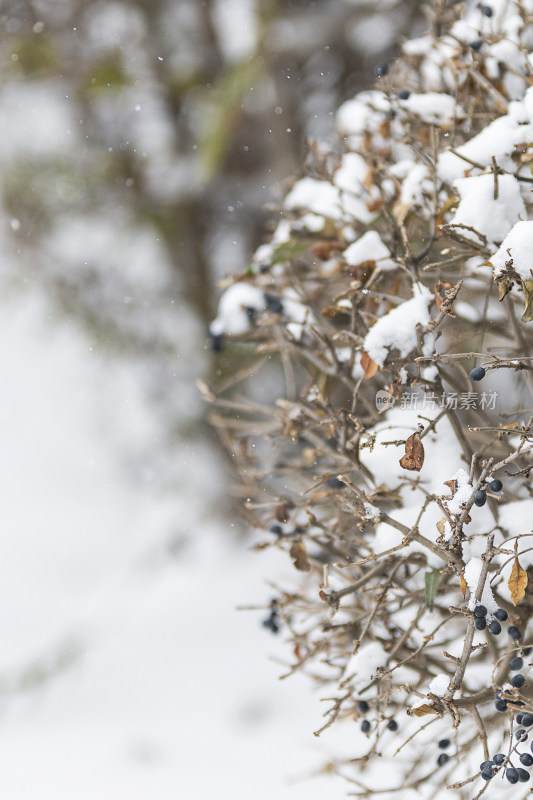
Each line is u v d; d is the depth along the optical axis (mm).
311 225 3314
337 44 8180
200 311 9820
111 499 14336
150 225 9828
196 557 10555
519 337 2857
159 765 6488
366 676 2629
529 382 2852
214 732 6898
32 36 9023
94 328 9930
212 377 9289
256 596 9250
